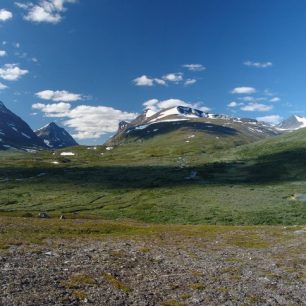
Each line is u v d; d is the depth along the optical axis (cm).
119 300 2581
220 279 3394
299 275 3666
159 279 3259
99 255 4006
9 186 17562
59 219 8306
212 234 6556
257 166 19538
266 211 10806
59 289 2658
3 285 2600
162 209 11756
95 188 16662
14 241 4425
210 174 18700
